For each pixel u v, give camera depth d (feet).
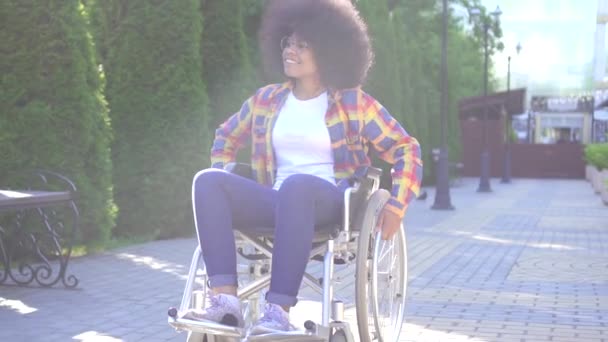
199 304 12.70
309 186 12.49
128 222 38.37
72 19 29.78
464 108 132.67
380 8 82.02
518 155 137.80
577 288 26.35
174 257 31.55
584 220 54.13
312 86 13.88
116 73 38.45
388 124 13.91
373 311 13.70
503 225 50.08
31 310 20.67
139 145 38.37
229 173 12.79
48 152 29.07
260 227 13.14
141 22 38.37
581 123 164.04
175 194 38.52
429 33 113.29
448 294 24.76
